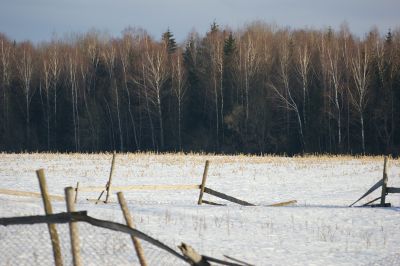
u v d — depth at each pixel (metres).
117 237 16.33
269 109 98.50
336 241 18.95
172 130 104.88
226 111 104.50
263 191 35.69
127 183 38.69
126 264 13.96
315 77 101.75
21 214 17.94
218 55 103.69
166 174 44.34
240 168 48.28
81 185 36.56
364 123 91.88
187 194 33.00
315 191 35.97
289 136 97.31
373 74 93.19
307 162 55.66
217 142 98.88
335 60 92.44
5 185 34.50
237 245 17.59
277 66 102.75
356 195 34.19
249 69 102.00
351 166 51.59
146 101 103.12
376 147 91.06
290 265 15.48
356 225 21.84
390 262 16.17
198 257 9.02
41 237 15.41
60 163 52.25
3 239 14.94
